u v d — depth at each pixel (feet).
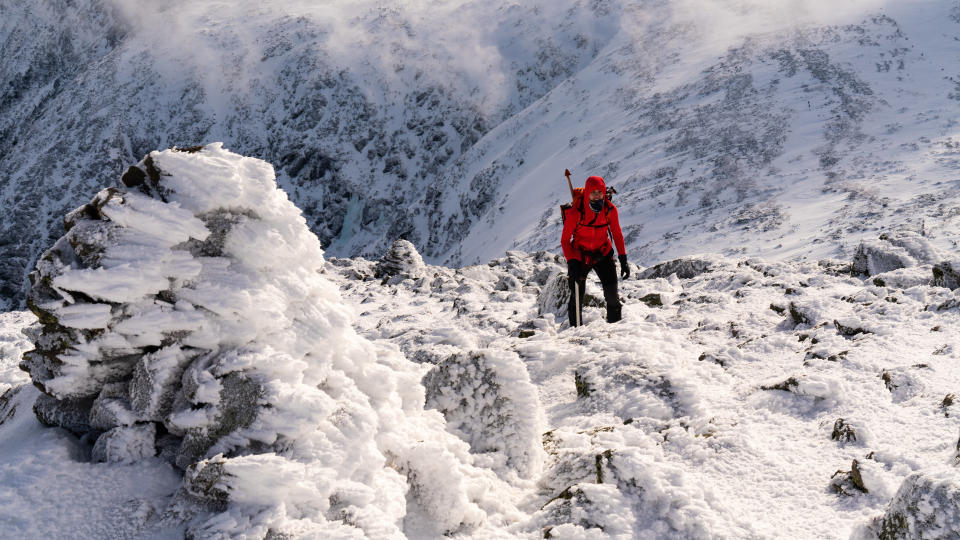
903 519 7.84
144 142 499.51
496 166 363.35
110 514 8.04
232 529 7.50
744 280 27.58
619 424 12.91
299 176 478.59
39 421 10.07
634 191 233.35
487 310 28.30
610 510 8.98
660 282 31.22
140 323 9.02
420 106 493.36
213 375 8.80
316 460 8.38
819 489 9.93
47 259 9.12
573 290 22.20
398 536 7.77
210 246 9.59
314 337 9.61
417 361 18.16
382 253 393.91
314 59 523.70
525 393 11.78
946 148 195.31
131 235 9.15
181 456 8.87
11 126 654.12
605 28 488.44
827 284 25.86
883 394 12.63
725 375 15.29
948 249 100.78
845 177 191.93
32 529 7.65
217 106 514.27
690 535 8.79
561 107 381.60
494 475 10.94
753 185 205.36
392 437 9.65
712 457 11.05
